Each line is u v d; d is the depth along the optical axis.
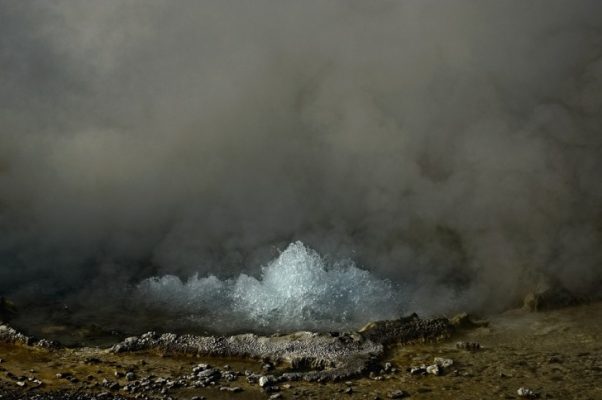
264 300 6.25
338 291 6.35
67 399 4.14
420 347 4.98
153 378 4.48
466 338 5.14
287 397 4.12
